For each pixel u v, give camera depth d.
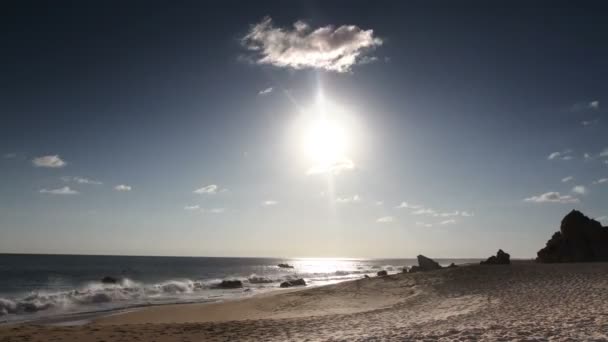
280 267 131.50
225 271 92.88
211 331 15.04
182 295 38.09
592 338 8.91
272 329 15.16
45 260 132.75
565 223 43.91
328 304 25.67
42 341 12.91
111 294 35.19
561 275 25.14
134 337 13.80
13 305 27.19
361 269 113.31
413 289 27.69
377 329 13.46
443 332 11.13
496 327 11.37
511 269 29.39
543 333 9.83
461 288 25.50
